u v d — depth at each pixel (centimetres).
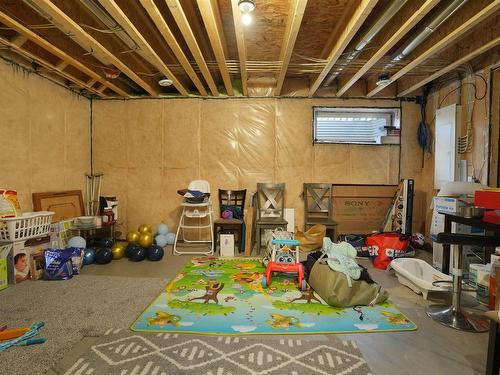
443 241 192
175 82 361
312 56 346
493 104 296
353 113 441
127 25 228
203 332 183
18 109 310
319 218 400
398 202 392
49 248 304
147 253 341
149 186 434
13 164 306
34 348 167
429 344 174
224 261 336
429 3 197
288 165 427
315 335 182
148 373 146
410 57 301
